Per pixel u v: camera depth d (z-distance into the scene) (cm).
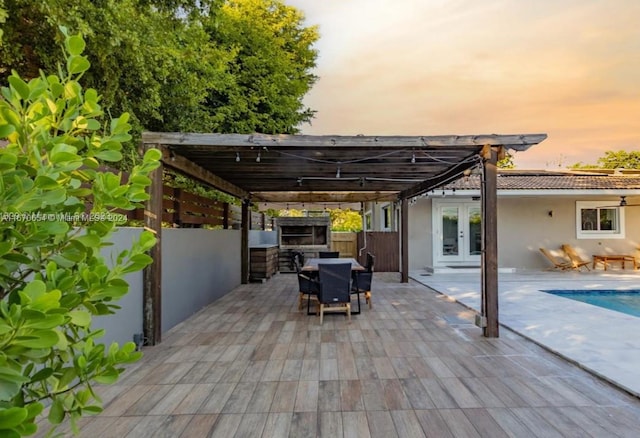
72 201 113
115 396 274
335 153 455
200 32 575
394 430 224
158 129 636
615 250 1058
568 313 514
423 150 439
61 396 113
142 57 428
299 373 315
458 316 516
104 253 329
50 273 104
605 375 294
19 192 95
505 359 343
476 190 934
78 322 106
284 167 565
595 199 1055
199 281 575
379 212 1429
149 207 398
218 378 306
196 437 220
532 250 1060
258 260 891
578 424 227
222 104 997
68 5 330
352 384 291
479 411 246
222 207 770
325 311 534
